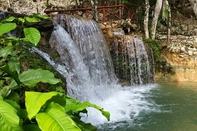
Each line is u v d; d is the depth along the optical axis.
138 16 10.82
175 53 8.71
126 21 9.59
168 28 9.06
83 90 6.18
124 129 4.68
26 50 4.41
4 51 2.39
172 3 12.84
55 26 6.33
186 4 12.65
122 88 7.94
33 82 2.20
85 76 6.60
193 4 12.28
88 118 5.12
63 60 6.05
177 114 5.48
